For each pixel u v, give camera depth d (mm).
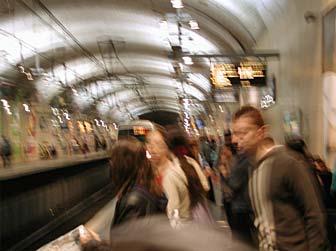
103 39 19312
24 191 11117
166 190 4117
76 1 13484
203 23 16359
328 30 6871
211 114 34781
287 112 10086
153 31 18547
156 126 4707
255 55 11438
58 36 15984
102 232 4734
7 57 12938
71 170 16688
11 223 10031
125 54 23391
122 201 3170
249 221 3537
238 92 17375
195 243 1977
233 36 16250
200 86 31359
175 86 36062
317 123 7570
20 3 11586
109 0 14023
